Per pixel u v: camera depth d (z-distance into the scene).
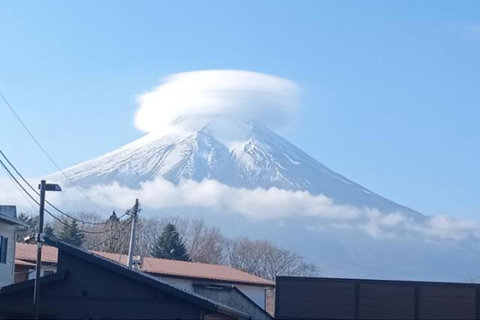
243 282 57.22
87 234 87.31
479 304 30.94
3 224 43.00
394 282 32.12
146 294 28.47
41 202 30.03
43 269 47.81
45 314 29.00
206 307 27.92
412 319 31.67
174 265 57.25
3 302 29.23
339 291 32.72
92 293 28.88
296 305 33.06
